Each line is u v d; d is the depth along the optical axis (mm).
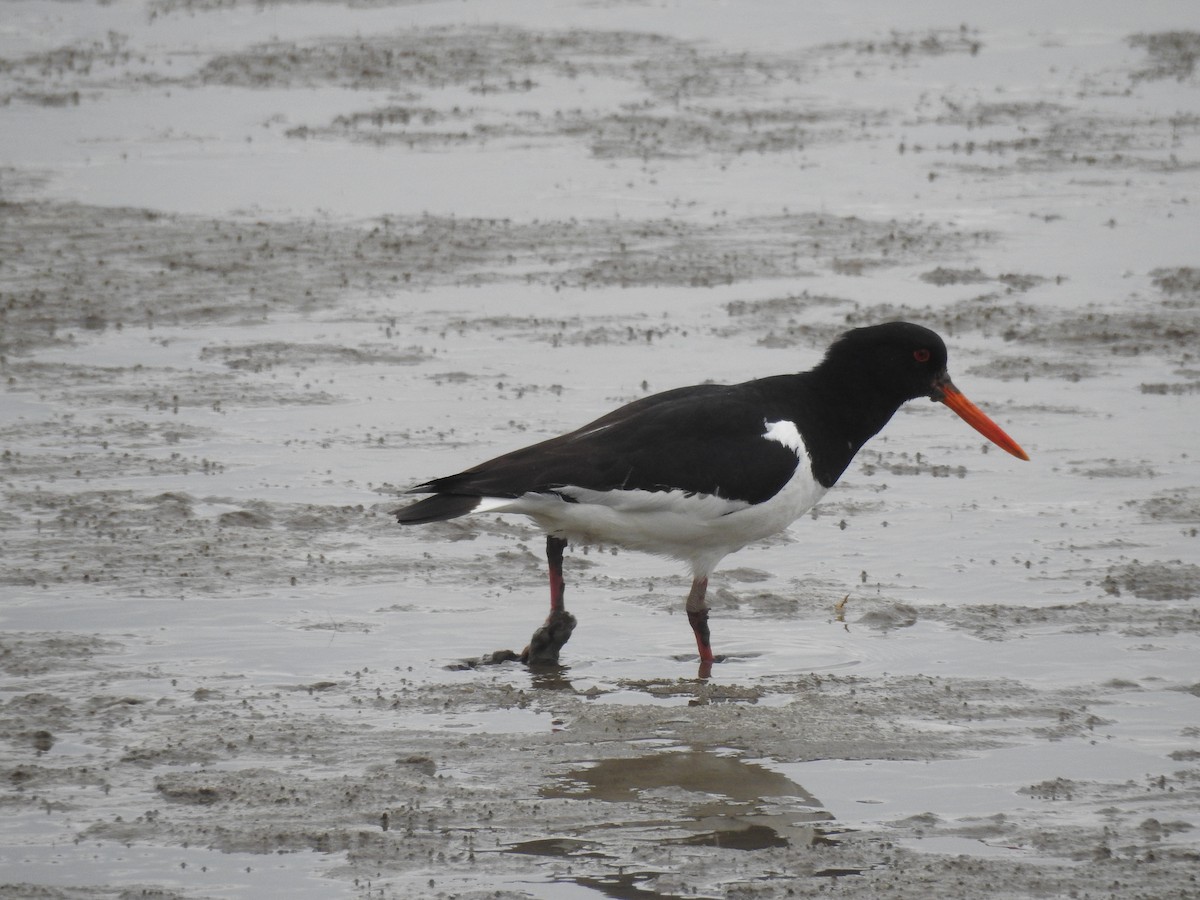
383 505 14531
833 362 12562
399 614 12289
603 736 10148
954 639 11805
